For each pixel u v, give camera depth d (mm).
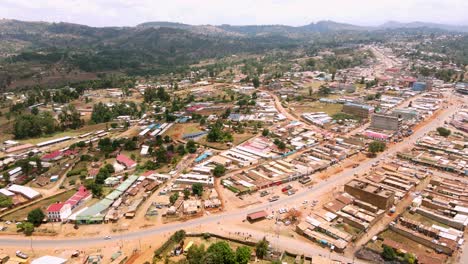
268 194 159500
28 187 172625
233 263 108750
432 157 198125
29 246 123625
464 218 133875
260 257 116625
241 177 176375
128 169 191875
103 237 128500
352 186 153500
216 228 132750
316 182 171125
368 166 189625
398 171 180750
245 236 127438
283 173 179750
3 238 128875
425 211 139875
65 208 141375
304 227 130500
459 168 181375
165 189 165250
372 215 136625
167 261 112750
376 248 120500
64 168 197000
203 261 106438
